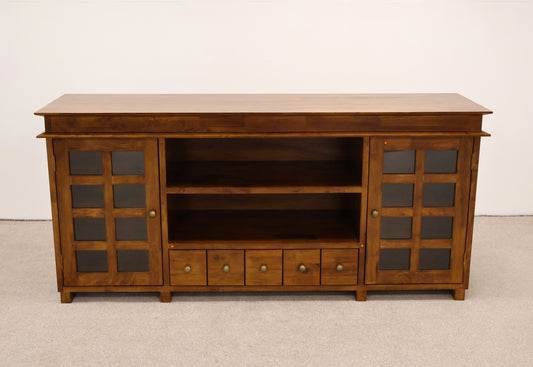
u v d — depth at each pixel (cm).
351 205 362
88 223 330
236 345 298
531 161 466
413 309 335
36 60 439
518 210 477
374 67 450
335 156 370
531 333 310
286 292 355
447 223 333
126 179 323
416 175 325
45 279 370
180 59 445
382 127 318
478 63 448
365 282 340
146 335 307
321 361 285
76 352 292
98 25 437
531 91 452
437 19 441
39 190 464
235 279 338
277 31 442
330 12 439
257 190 325
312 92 454
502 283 366
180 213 377
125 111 315
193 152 368
